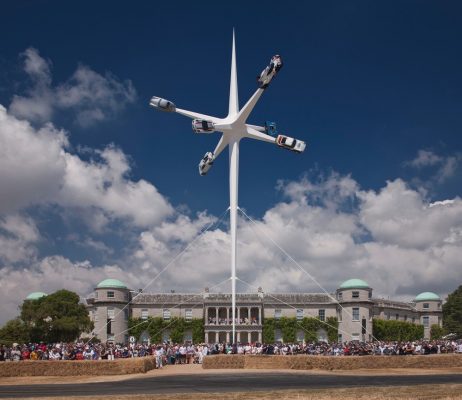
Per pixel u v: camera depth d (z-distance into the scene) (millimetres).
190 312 156750
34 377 52062
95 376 52750
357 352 73000
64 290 138250
